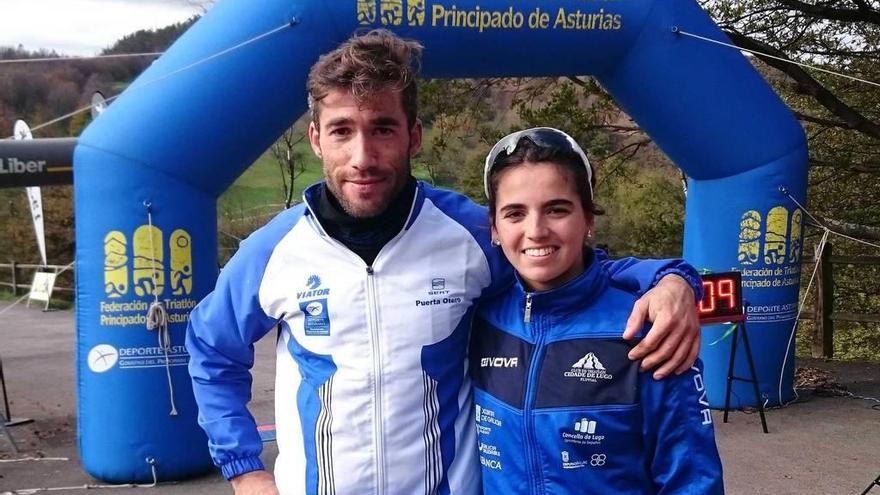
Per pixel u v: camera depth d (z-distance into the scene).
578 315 1.60
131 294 4.04
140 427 4.10
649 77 4.94
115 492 4.05
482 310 1.75
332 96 1.55
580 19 4.66
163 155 4.00
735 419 5.32
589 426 1.51
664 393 1.48
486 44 4.55
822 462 4.41
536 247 1.54
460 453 1.68
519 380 1.60
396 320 1.62
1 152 4.34
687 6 4.92
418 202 1.68
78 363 4.19
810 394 6.00
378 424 1.60
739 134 5.20
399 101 1.57
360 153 1.54
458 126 9.42
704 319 4.96
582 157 1.57
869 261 7.41
